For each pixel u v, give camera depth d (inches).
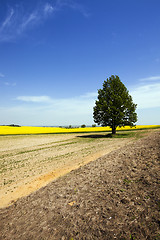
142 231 123.5
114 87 1310.3
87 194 213.0
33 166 488.1
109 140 1008.9
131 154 391.5
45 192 254.8
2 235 160.1
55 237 140.5
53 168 443.2
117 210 159.5
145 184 202.1
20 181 362.0
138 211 149.4
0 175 422.0
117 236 124.6
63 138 1363.2
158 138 566.6
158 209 144.3
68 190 239.9
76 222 154.9
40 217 178.7
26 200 240.8
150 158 310.2
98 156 532.4
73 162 487.8
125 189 202.2
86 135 1530.5
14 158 637.3
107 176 266.2
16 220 183.9
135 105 1309.1
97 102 1317.7
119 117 1214.3
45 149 821.9
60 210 184.4
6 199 272.5
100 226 141.0
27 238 146.9
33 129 2615.7
